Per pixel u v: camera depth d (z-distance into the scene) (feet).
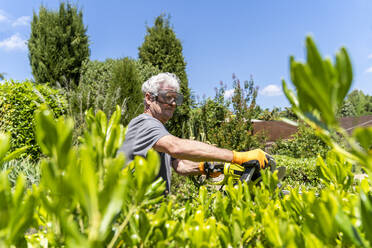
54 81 46.83
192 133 24.84
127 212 1.38
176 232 1.33
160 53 46.78
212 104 26.18
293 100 0.88
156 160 1.00
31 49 48.21
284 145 30.07
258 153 3.59
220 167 4.57
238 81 25.12
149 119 4.83
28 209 0.90
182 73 46.75
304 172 16.89
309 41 0.67
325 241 1.11
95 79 40.24
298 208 1.74
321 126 0.81
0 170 1.33
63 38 47.67
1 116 17.79
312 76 0.65
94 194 0.75
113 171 0.79
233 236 1.49
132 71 27.17
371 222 1.08
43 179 0.97
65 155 0.82
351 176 2.12
